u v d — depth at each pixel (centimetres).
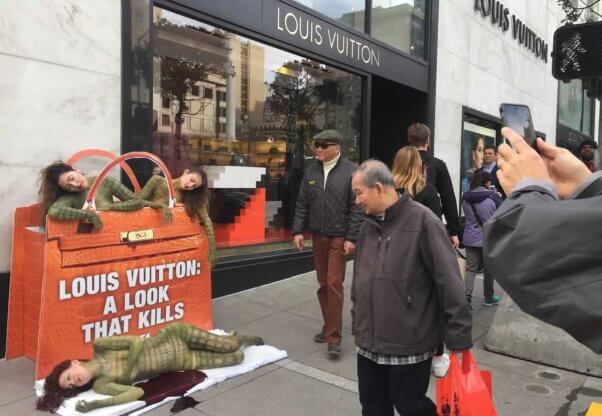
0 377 356
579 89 1859
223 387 355
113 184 399
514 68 1262
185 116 568
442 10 941
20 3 393
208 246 430
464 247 567
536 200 107
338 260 417
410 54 883
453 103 991
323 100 748
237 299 564
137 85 475
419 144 449
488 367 410
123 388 323
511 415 331
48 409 311
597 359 393
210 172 604
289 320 504
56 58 416
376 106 951
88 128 439
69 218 341
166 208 395
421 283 236
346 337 461
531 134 145
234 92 625
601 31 289
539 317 101
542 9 1435
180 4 511
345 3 750
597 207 98
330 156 428
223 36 588
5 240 389
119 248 369
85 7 432
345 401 342
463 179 1055
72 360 332
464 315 222
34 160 405
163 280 397
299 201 448
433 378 373
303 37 660
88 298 354
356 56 752
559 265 98
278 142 695
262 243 666
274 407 331
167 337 357
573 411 337
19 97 395
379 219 247
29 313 365
